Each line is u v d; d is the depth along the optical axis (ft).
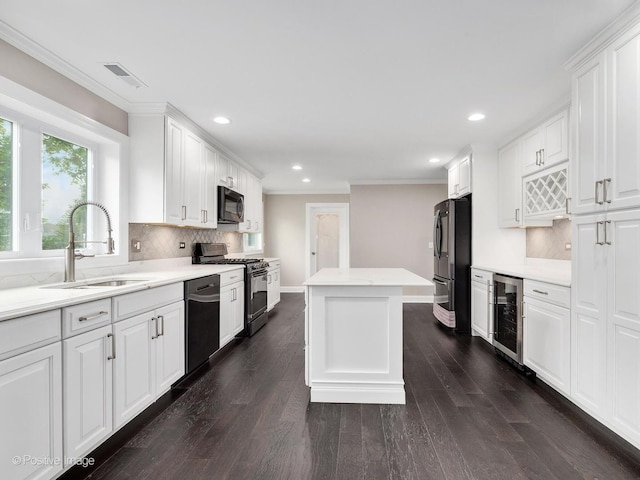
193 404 8.28
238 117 11.34
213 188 13.79
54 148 8.57
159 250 12.18
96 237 9.80
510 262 14.44
